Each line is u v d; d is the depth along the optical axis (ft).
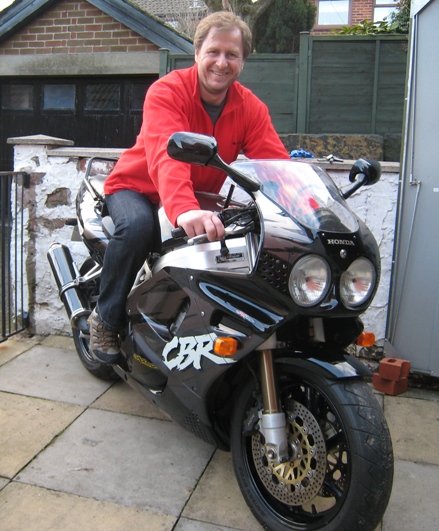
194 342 7.58
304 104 21.31
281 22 39.96
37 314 13.94
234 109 8.74
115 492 8.21
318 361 6.93
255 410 7.66
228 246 7.26
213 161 6.52
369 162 8.27
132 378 9.25
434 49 11.24
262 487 7.79
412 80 11.43
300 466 7.21
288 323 7.30
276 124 21.61
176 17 45.06
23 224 13.60
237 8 37.27
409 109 11.50
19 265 13.78
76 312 10.50
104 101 29.63
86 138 29.96
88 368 11.77
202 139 6.39
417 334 11.84
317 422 7.04
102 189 10.23
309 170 7.61
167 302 8.08
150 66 28.30
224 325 7.29
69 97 30.01
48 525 7.46
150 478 8.59
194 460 9.12
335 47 21.03
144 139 8.16
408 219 11.71
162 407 8.66
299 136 19.25
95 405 10.74
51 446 9.30
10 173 12.85
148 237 8.32
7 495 8.02
